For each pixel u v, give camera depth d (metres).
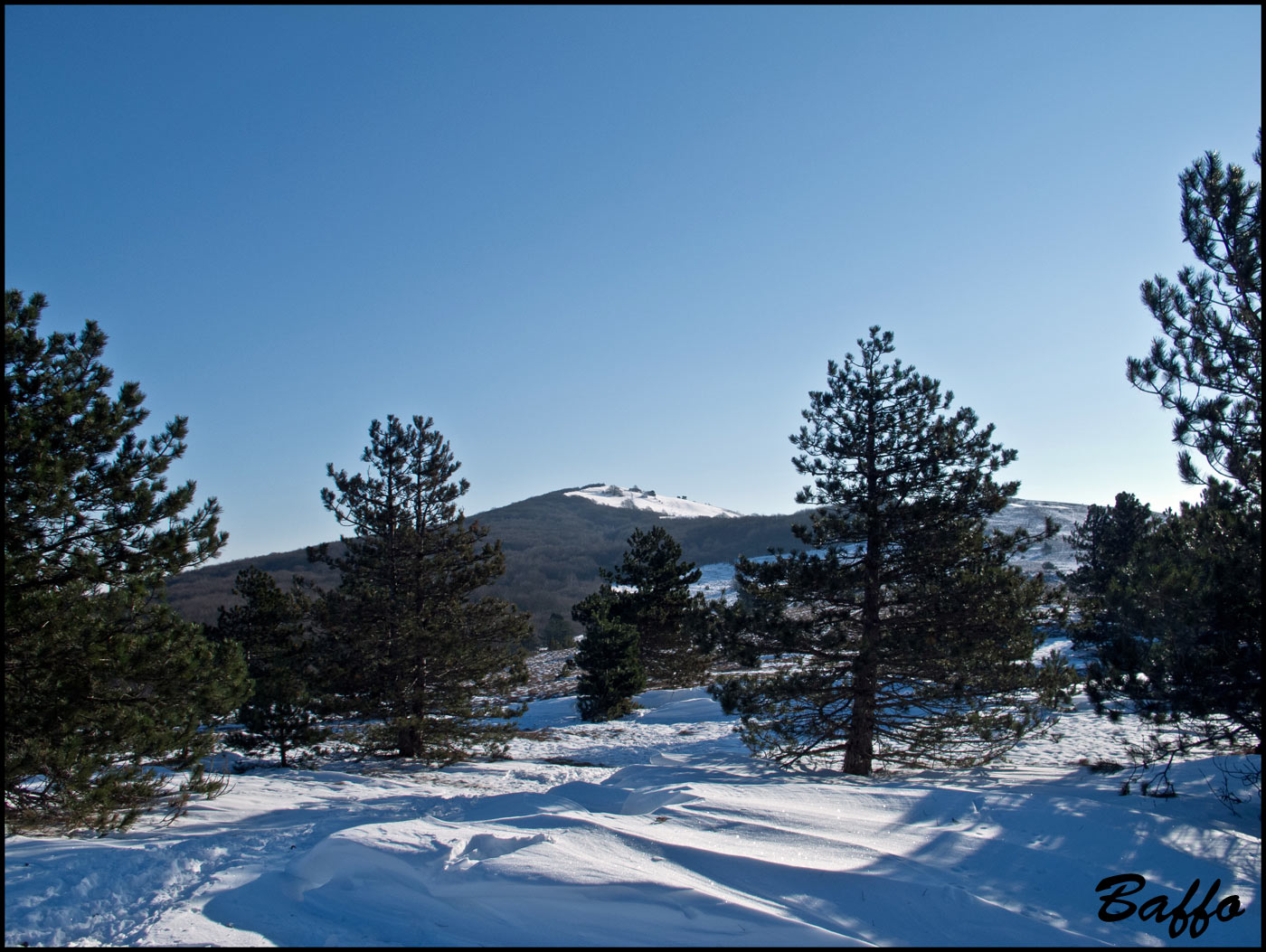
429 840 6.63
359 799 11.62
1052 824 7.75
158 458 10.21
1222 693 9.06
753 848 6.85
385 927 5.31
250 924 5.36
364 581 20.44
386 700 19.97
